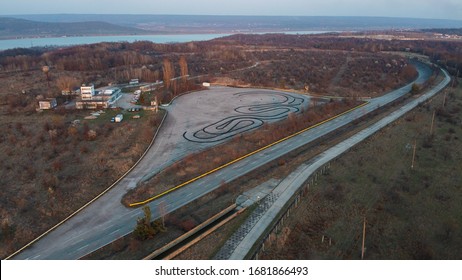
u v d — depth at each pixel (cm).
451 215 5484
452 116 9856
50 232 5094
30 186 6128
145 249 4581
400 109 10606
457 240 4916
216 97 12625
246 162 7125
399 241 4875
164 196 5906
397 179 6475
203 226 5041
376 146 7831
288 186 6056
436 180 6494
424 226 5200
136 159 7262
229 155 7388
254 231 4850
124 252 4566
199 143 8119
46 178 6359
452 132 8719
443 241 4906
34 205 5631
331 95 12862
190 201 5716
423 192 6088
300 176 6397
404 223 5247
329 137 8538
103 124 8912
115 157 7219
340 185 6119
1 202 5662
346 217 5303
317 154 7362
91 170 6706
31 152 7338
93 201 5847
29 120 9169
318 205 5541
